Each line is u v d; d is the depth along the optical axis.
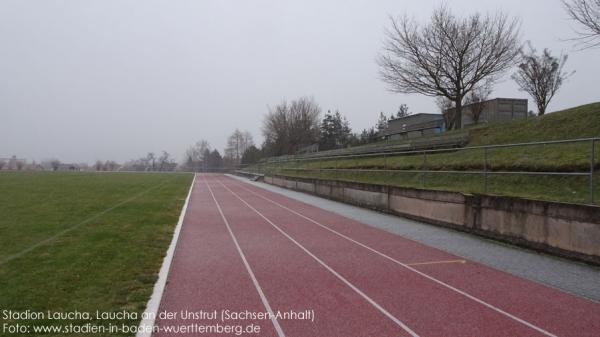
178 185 34.59
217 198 24.70
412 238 11.77
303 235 12.30
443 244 10.90
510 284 7.48
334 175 27.77
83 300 6.06
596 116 14.79
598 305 6.42
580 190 10.98
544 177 12.38
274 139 69.38
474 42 28.89
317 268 8.50
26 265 7.76
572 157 12.25
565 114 16.56
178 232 11.90
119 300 6.10
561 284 7.43
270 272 8.15
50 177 38.59
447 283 7.53
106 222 12.92
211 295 6.73
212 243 10.95
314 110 68.62
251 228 13.51
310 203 21.59
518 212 10.44
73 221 12.98
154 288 6.75
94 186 28.42
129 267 7.84
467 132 21.39
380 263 8.96
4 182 29.59
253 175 53.22
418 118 36.88
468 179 15.20
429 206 14.18
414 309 6.21
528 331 5.46
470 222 12.16
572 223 8.95
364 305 6.36
